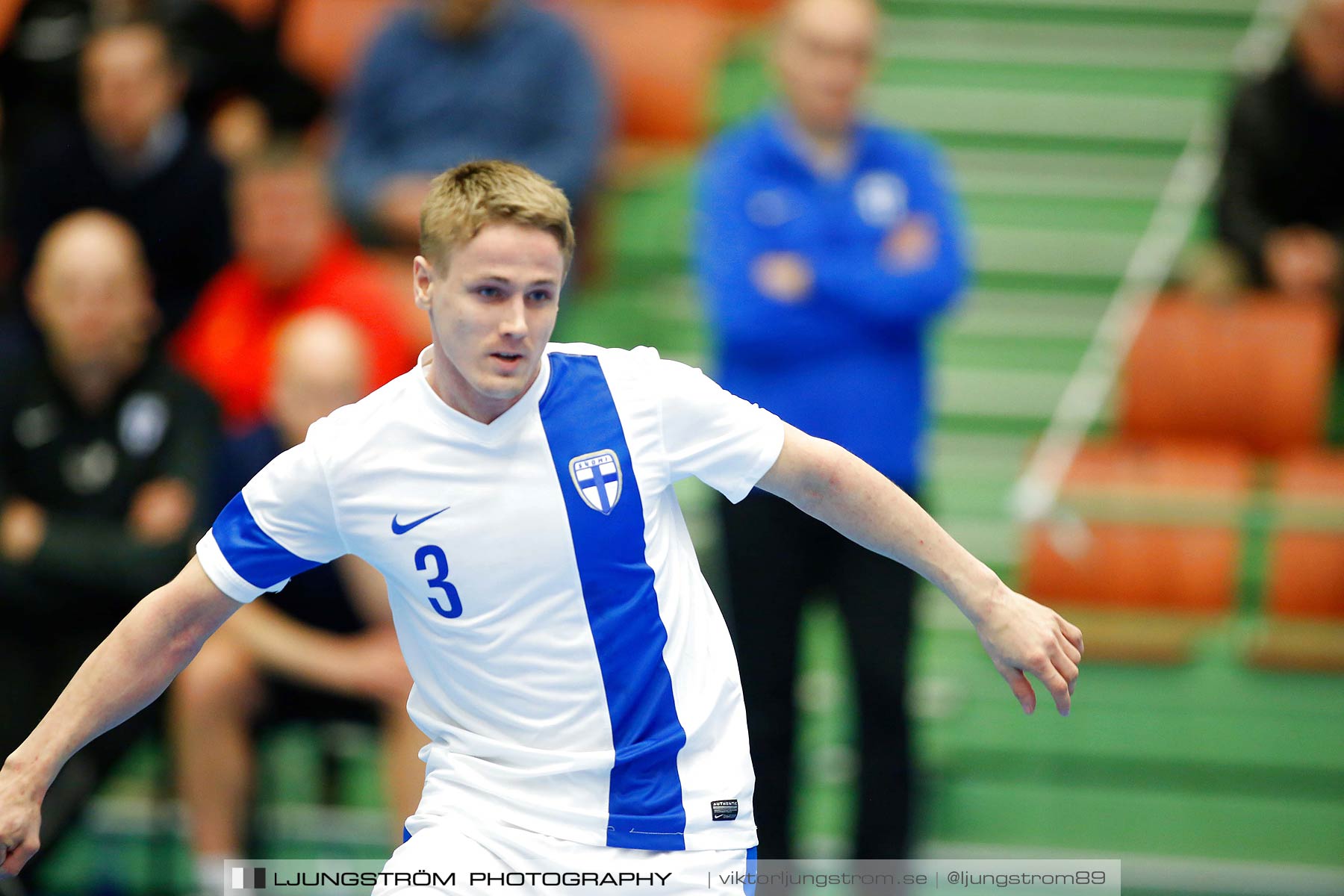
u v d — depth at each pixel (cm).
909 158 1930
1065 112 2973
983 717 2178
